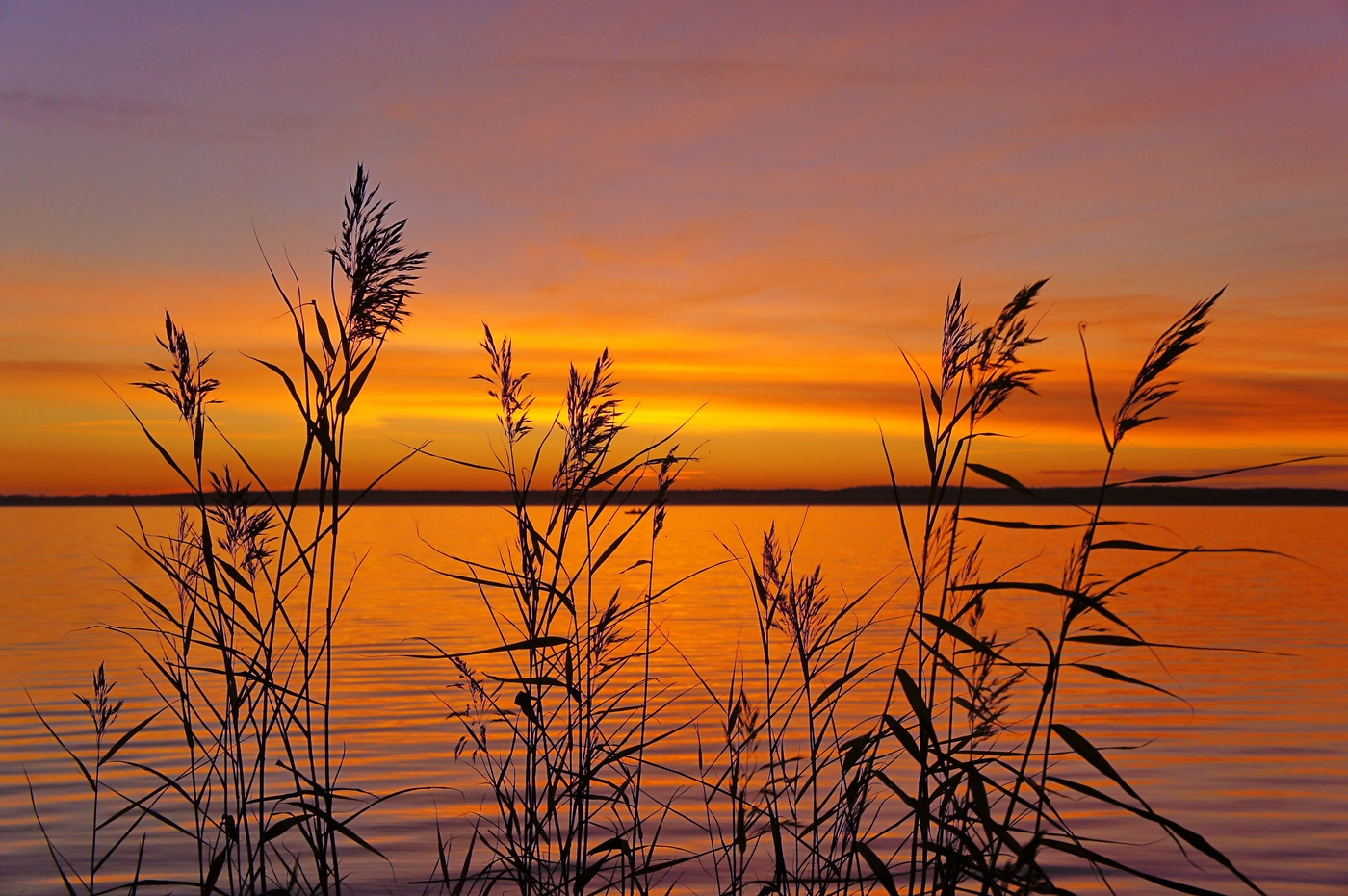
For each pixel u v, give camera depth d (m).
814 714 3.48
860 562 37.00
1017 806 5.06
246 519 3.24
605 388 3.37
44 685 12.90
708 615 22.58
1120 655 16.02
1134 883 6.25
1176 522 110.00
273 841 6.68
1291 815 7.67
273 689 3.23
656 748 8.99
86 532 76.75
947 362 2.96
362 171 3.18
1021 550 46.72
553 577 3.51
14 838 6.94
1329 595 28.59
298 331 3.17
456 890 3.57
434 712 11.20
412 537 66.50
